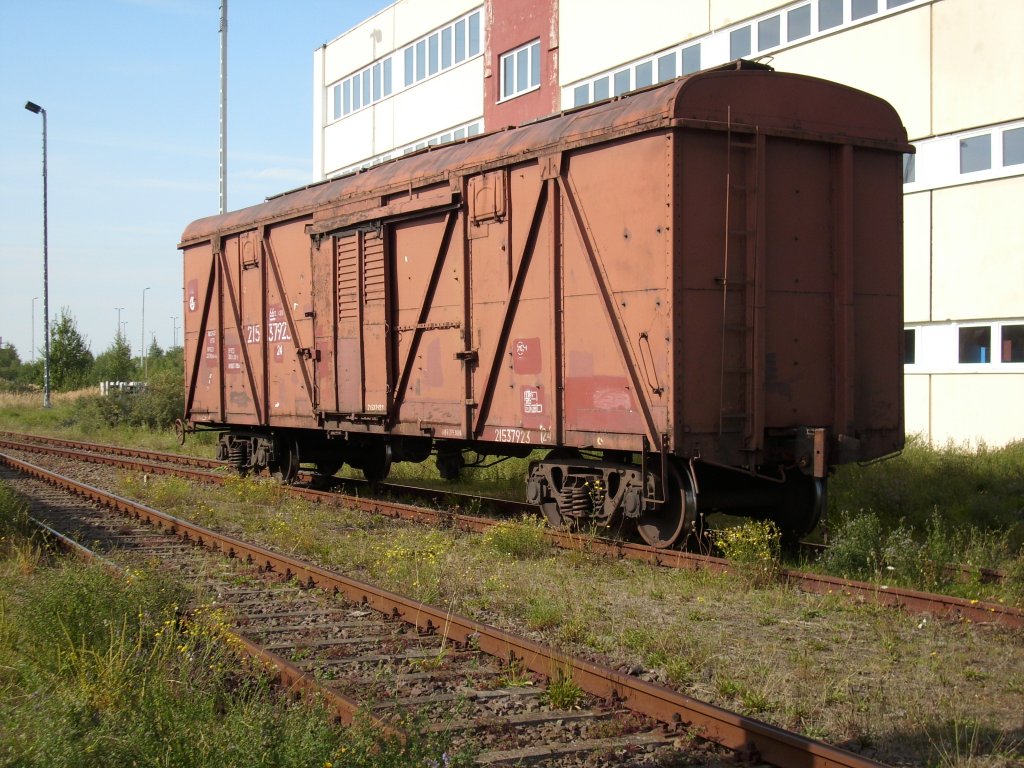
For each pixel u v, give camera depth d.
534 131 10.71
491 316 11.21
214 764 4.23
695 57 21.56
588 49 24.47
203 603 7.56
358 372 13.41
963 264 17.12
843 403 9.71
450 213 11.76
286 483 16.14
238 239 16.61
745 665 6.11
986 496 12.01
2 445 26.83
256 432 17.25
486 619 7.43
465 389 11.58
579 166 9.98
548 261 10.35
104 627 6.18
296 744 4.25
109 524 12.27
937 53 17.14
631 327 9.39
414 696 5.61
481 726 5.10
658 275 9.06
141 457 22.75
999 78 16.31
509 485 15.95
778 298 9.50
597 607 7.56
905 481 12.94
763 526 9.05
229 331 17.03
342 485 16.86
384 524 12.22
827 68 18.88
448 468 13.77
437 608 7.31
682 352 8.96
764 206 9.31
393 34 34.03
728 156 9.12
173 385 33.12
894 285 10.21
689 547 9.94
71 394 51.53
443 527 11.76
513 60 27.91
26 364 98.81
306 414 14.77
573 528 10.77
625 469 9.82
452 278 11.79
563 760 4.70
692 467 9.35
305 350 14.62
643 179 9.21
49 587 6.76
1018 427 16.41
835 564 8.92
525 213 10.65
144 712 4.60
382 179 13.09
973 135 16.89
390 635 6.95
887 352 10.15
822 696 5.50
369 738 4.38
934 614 7.20
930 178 17.55
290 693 5.48
